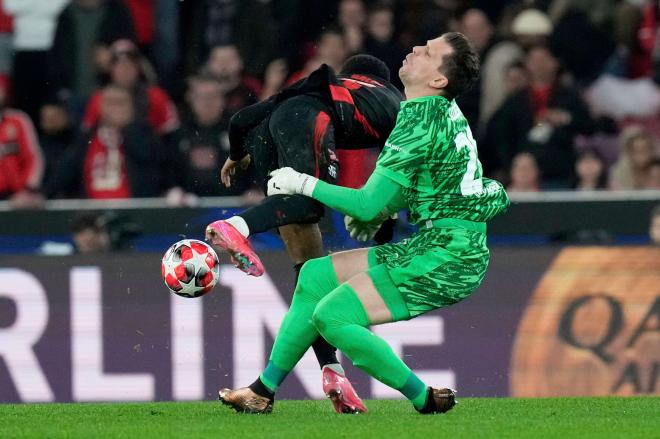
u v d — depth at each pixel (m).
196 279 16.98
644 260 24.95
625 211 29.14
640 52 35.88
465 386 24.78
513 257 25.05
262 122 18.30
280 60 34.41
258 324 25.02
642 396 22.64
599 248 25.03
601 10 35.84
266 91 33.53
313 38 35.03
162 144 32.41
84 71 35.06
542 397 23.17
